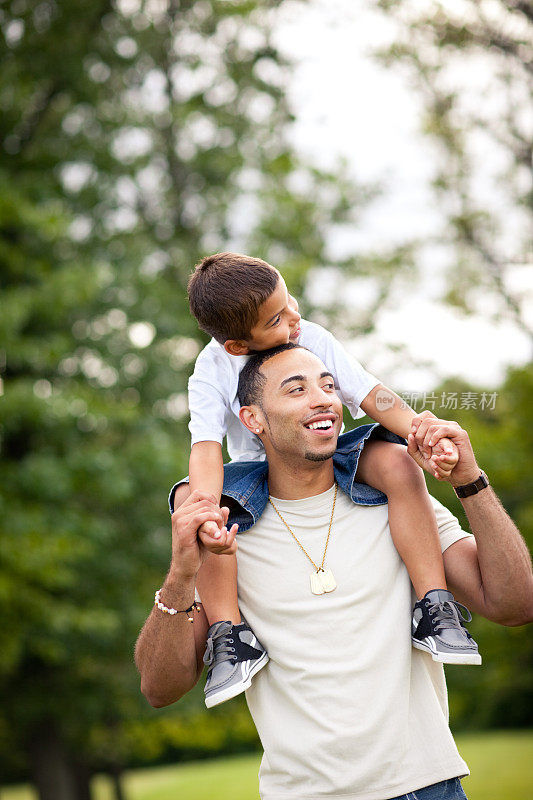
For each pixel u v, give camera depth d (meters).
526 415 12.41
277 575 2.27
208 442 2.40
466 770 2.16
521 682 16.53
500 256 13.75
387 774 2.11
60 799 12.78
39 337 11.18
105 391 11.58
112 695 12.37
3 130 12.14
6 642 10.01
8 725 12.56
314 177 13.74
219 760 31.23
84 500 11.63
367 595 2.22
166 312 11.88
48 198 11.45
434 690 2.27
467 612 2.38
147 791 22.77
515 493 13.15
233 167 13.13
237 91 13.47
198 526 2.05
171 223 13.59
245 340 2.31
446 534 2.37
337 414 2.29
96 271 10.18
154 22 13.15
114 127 12.61
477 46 12.28
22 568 9.52
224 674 2.17
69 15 12.29
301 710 2.18
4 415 9.84
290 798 2.16
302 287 13.01
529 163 13.42
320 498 2.34
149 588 12.14
